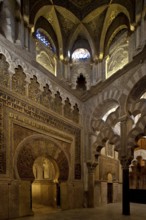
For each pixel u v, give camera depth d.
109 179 12.80
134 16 9.38
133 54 9.30
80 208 9.83
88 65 11.65
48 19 11.08
